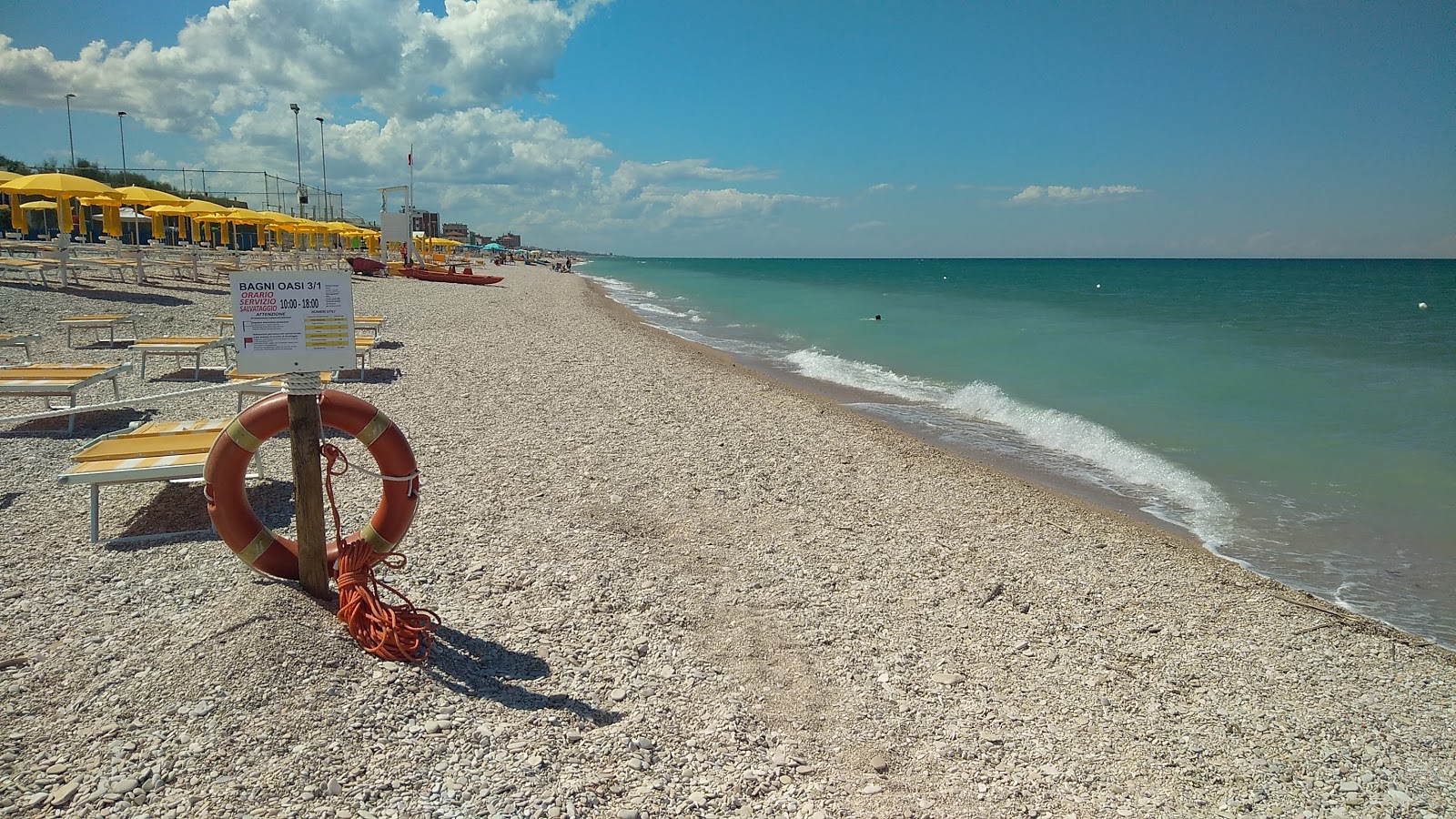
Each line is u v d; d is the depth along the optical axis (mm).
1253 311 29672
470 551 5230
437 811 2768
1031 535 6789
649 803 2998
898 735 3768
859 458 8859
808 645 4539
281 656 3406
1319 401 12352
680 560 5500
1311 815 3459
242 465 3971
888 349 19438
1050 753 3752
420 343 14633
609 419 9594
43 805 2613
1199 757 3840
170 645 3590
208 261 25359
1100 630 5145
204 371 10352
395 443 3959
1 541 4770
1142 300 37062
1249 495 8188
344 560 3859
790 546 6020
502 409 9586
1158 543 6844
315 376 3779
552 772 3070
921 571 5809
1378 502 7938
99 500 5527
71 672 3402
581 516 6109
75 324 11133
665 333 22703
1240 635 5223
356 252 42781
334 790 2785
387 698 3332
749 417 10531
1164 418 11398
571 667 3930
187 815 2611
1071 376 15016
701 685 3945
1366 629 5402
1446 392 12938
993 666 4543
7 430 7172
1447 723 4305
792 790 3232
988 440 10492
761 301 38875
